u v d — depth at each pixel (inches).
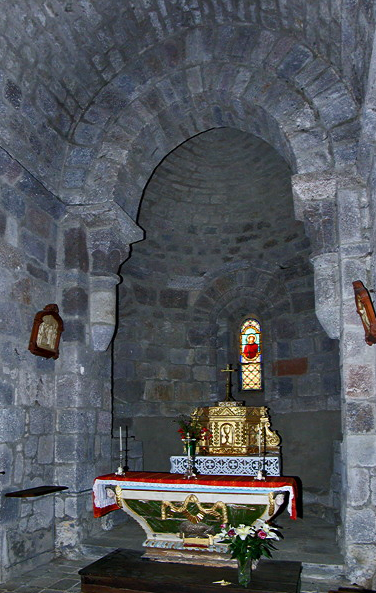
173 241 374.3
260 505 194.1
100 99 271.1
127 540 239.0
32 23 222.7
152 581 178.7
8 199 219.9
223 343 373.7
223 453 289.7
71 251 257.6
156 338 355.3
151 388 345.4
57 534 233.6
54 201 249.6
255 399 361.1
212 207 377.1
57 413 243.8
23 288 227.5
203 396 359.6
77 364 247.0
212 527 200.2
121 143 266.4
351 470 201.3
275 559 207.3
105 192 261.3
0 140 219.9
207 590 173.3
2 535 198.8
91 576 184.5
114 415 320.2
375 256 197.2
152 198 363.9
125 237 277.7
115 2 239.9
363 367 207.6
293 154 242.2
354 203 220.1
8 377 211.5
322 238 230.8
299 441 322.0
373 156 192.5
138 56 270.8
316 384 321.4
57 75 247.9
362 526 197.3
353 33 201.9
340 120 232.8
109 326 261.7
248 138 349.7
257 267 362.0
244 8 250.8
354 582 193.9
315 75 243.3
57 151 261.0
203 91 264.2
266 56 253.9
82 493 239.9
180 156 358.3
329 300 226.2
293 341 339.3
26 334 227.1
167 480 202.1
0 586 192.7
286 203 355.9
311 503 304.0
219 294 371.2
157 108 269.0
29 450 221.9
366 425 203.3
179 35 267.9
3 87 221.3
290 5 231.1
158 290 363.3
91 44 252.1
